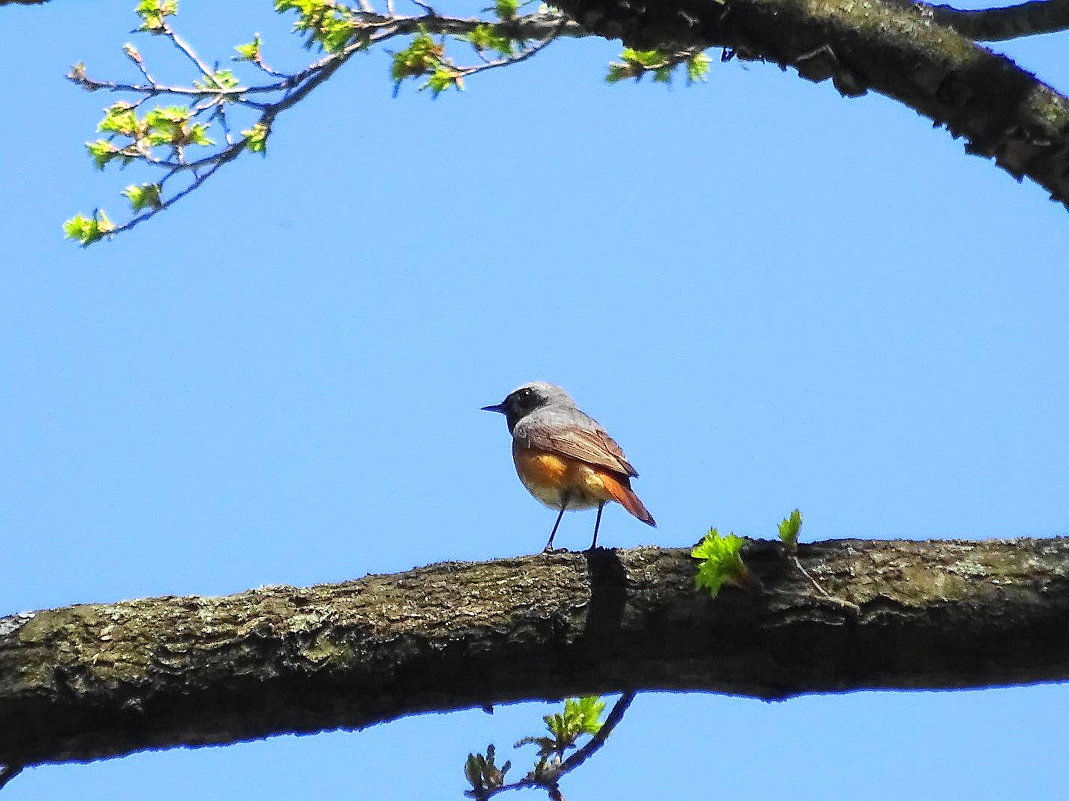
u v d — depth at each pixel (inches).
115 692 339.9
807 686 357.1
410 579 366.0
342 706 352.2
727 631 353.7
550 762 395.9
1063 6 460.8
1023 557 352.2
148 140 589.6
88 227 586.2
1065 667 343.6
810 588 351.6
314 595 360.5
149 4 593.6
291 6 590.9
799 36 336.2
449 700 358.3
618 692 366.9
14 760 342.0
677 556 367.2
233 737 353.7
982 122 319.6
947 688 355.6
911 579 350.9
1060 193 318.0
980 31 481.1
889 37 327.0
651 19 349.7
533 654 355.3
